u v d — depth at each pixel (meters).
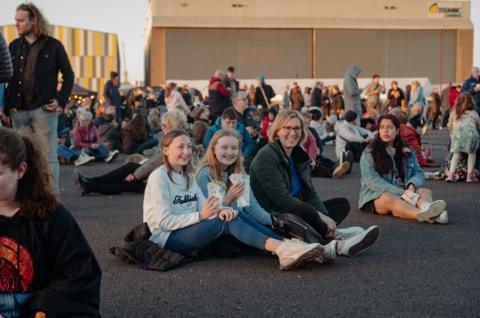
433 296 4.13
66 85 7.38
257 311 3.84
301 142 5.87
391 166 7.17
